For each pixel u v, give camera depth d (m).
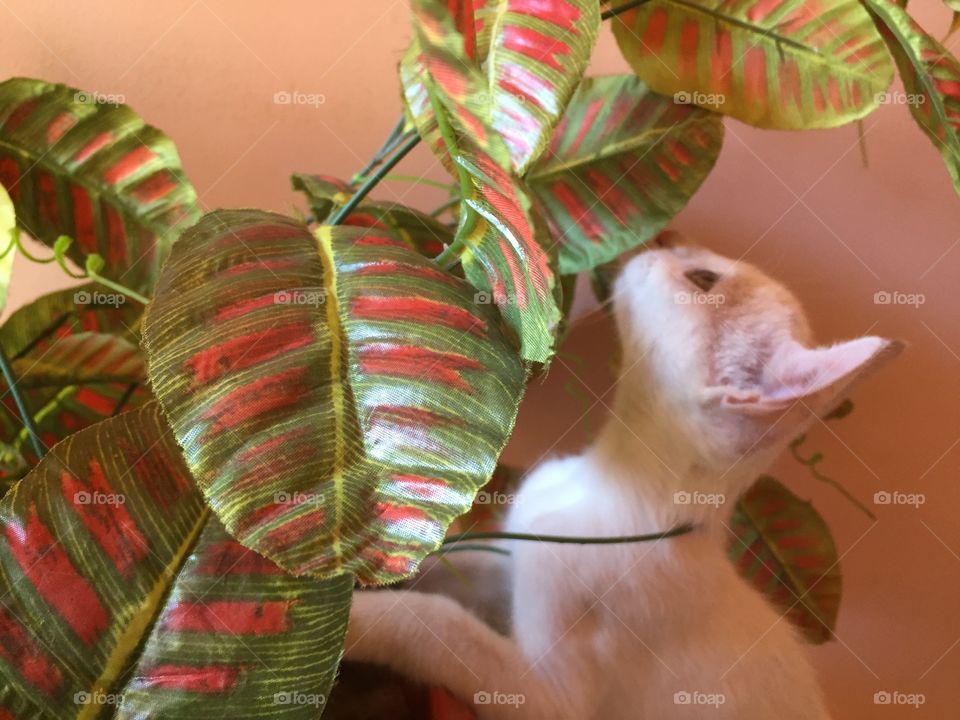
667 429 0.93
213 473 0.46
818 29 0.82
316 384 0.48
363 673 0.82
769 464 0.93
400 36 1.05
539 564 0.90
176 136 1.06
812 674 0.94
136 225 0.79
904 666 1.00
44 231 0.79
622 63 1.05
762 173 1.05
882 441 1.01
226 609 0.53
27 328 0.83
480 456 0.49
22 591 0.51
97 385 0.86
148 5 1.04
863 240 1.04
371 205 0.86
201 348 0.48
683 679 0.86
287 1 1.04
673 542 0.91
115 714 0.50
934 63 0.75
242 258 0.53
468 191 0.53
